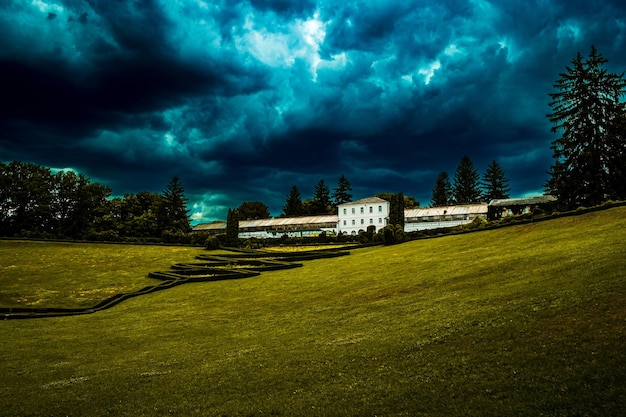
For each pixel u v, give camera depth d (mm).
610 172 61062
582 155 61594
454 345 15188
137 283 52219
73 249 76188
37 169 104000
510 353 13273
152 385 15805
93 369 19375
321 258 61500
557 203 68500
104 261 66688
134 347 23812
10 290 48031
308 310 28797
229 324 27891
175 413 12812
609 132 62438
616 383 10258
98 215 109500
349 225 115062
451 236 54219
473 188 142125
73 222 102812
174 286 47656
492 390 11266
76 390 16000
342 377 14195
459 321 17875
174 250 80562
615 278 17938
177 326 28891
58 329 30812
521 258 29391
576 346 12570
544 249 31016
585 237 31922
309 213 163750
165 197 116188
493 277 26016
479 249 39594
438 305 22281
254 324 26797
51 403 14648
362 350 16844
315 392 13195
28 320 34781
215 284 47219
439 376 12812
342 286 36219
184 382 15742
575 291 17562
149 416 12758
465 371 12789
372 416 11062
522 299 18719
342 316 24953
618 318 13570
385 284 32938
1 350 24375
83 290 48781
